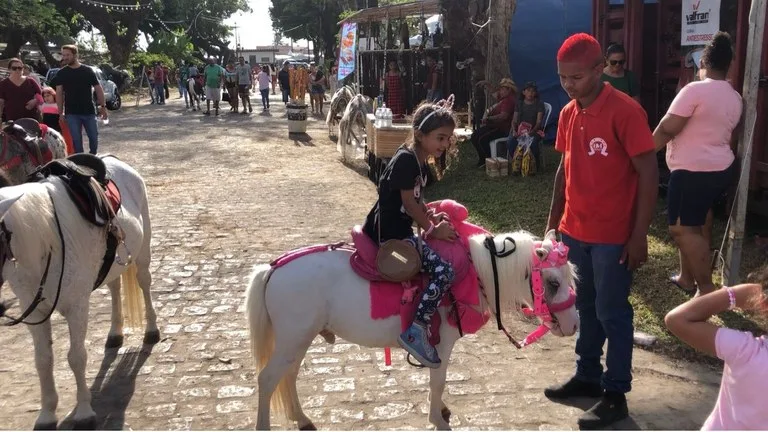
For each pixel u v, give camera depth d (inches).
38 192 142.8
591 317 160.9
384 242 133.7
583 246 154.3
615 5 398.3
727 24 291.9
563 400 166.7
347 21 786.2
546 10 494.9
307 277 134.9
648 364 184.1
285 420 155.8
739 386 85.4
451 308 135.8
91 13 1553.9
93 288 163.0
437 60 632.4
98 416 158.6
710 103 194.7
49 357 149.1
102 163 168.1
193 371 182.5
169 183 452.1
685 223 207.6
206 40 2405.3
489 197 355.3
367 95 802.8
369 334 135.6
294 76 982.4
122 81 1385.3
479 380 177.5
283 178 472.1
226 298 239.0
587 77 141.4
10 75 347.9
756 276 88.4
